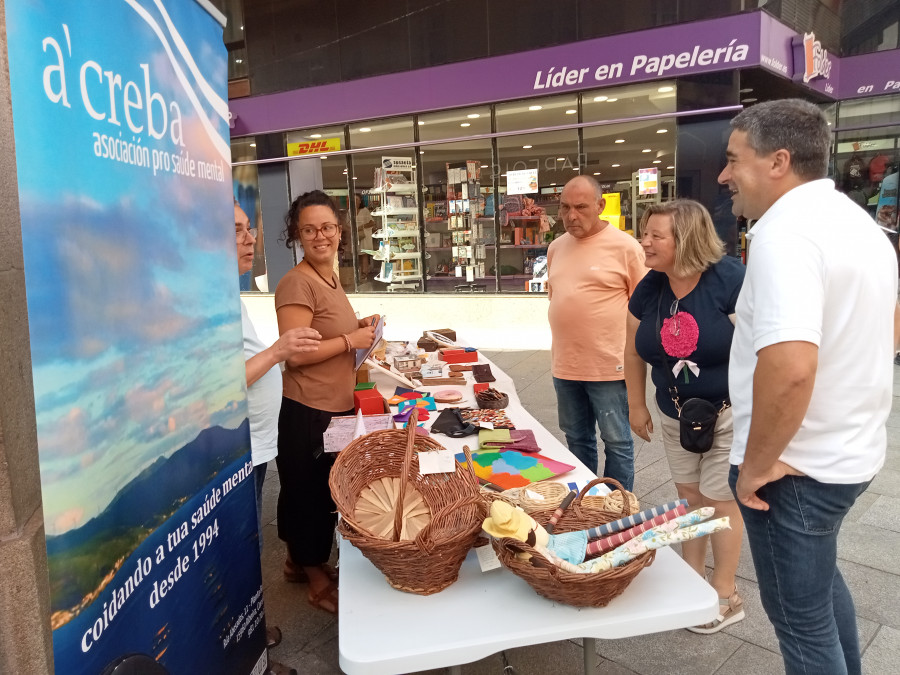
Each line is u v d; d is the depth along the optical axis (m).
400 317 9.02
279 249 9.70
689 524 1.32
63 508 0.92
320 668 2.23
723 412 2.19
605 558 1.29
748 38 6.60
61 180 0.91
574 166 7.79
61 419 0.92
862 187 8.79
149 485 1.20
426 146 8.54
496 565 1.47
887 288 1.41
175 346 1.29
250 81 9.27
